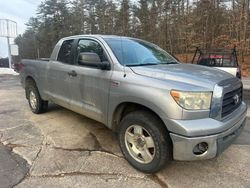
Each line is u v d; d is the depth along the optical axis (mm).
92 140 4535
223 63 8836
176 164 3730
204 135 2988
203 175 3463
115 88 3723
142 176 3422
